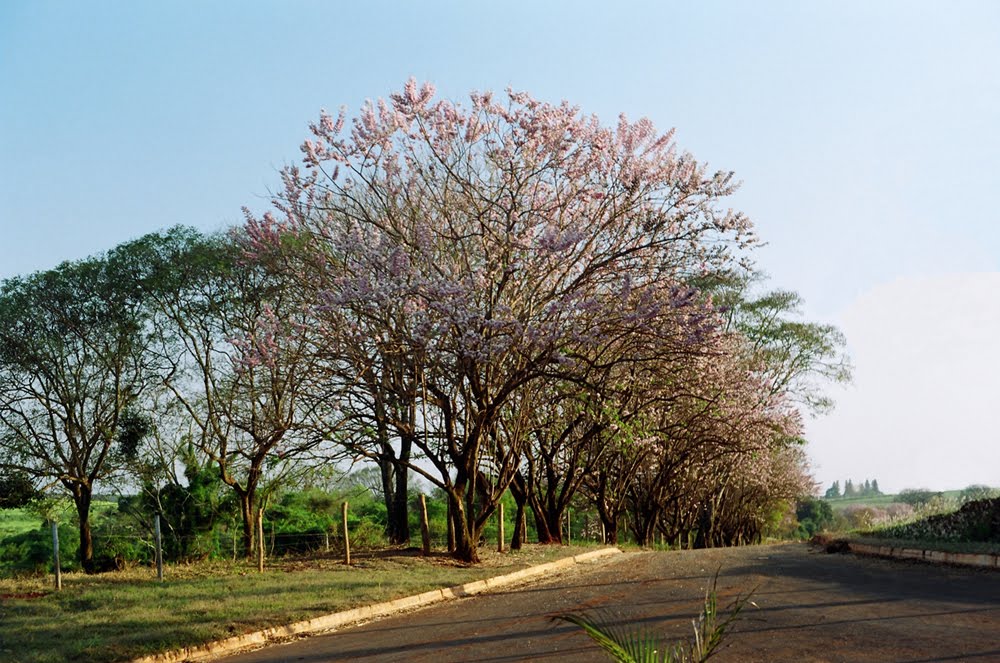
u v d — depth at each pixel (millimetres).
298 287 24922
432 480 23938
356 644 12156
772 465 46750
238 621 13797
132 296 29469
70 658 11406
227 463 28953
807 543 27625
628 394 26094
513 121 21828
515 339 21453
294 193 23047
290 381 24312
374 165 22719
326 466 26578
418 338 21484
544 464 33375
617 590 15898
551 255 22172
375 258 21562
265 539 31938
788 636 10086
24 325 28766
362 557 23734
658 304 21625
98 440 29719
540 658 9758
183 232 29859
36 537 30781
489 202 21875
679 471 41625
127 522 30875
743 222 22609
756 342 43469
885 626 10461
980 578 14836
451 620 13914
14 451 28828
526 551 27438
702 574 17578
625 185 22062
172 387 29812
